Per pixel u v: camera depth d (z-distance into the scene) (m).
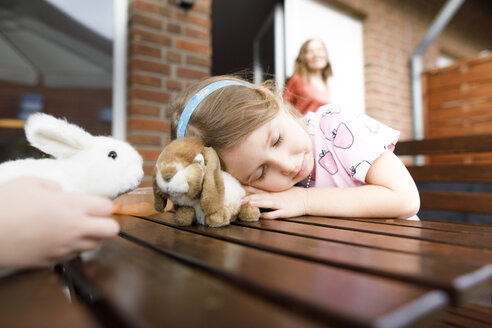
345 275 0.31
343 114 0.97
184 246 0.46
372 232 0.55
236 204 0.69
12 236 0.31
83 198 0.36
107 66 2.04
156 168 0.63
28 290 0.29
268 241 0.48
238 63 3.05
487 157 2.57
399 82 3.28
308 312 0.24
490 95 2.82
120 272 0.34
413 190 0.82
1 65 1.98
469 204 1.21
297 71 2.25
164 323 0.22
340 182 0.96
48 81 2.05
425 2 3.54
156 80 1.98
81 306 0.26
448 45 3.90
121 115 2.04
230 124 0.72
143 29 1.95
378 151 0.86
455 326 0.58
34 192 0.34
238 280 0.31
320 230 0.58
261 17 2.82
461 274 0.30
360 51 3.08
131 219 0.77
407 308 0.23
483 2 3.94
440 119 3.16
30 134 0.51
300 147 0.81
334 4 2.87
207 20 2.14
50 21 2.06
